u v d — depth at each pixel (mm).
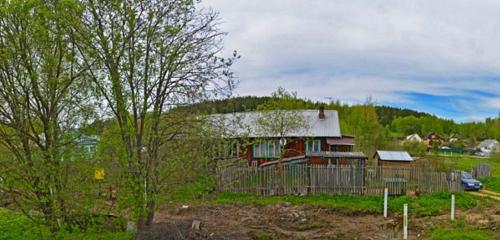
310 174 28766
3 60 12133
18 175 12477
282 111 34844
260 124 34531
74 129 13445
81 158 13008
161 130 15016
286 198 27250
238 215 22719
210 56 14961
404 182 28891
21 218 17172
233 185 28297
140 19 13883
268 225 20797
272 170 28625
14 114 12953
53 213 12836
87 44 13172
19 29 12211
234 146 17047
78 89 13391
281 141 34875
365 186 28656
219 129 15594
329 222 21969
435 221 21156
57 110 13359
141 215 14359
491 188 35344
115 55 13672
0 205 13336
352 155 33000
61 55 12945
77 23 12789
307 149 39375
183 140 15188
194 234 17250
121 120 14250
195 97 15117
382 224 21438
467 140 109062
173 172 14750
